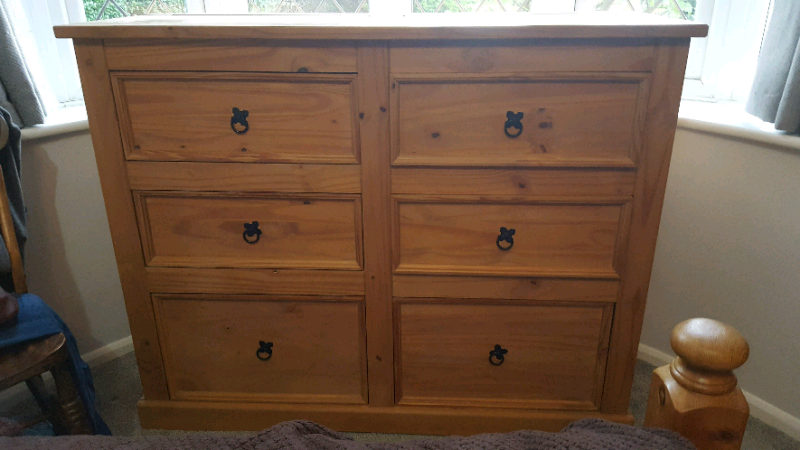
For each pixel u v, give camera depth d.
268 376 1.41
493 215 1.21
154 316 1.35
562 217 1.21
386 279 1.28
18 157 1.31
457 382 1.39
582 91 1.10
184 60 1.12
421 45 1.08
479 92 1.11
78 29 1.08
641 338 1.71
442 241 1.25
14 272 1.21
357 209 1.22
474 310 1.31
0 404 1.50
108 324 1.71
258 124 1.16
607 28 1.02
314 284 1.30
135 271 1.30
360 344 1.36
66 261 1.56
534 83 1.10
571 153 1.15
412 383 1.40
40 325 1.10
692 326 0.61
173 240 1.28
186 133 1.18
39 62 1.58
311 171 1.19
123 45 1.11
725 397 0.60
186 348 1.39
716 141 1.40
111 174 1.21
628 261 1.22
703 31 1.01
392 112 1.13
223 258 1.29
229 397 1.43
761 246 1.37
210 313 1.35
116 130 1.18
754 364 1.45
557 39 1.06
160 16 1.41
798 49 1.19
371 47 1.08
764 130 1.29
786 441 1.39
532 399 1.40
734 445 0.61
